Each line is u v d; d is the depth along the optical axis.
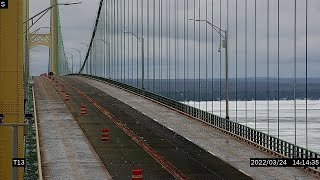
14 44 28.41
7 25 28.30
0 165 28.03
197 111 65.00
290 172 35.25
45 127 55.56
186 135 52.66
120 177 32.69
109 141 47.53
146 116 67.06
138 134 52.12
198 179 32.12
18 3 28.42
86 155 40.69
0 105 28.31
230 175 33.59
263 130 67.50
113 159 39.12
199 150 43.97
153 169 35.34
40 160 36.06
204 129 57.34
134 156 40.44
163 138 50.19
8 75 28.36
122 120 62.44
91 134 51.38
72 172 34.31
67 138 48.78
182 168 35.84
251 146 46.81
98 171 34.66
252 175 33.75
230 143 48.31
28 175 33.59
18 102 28.48
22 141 28.98
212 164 37.59
